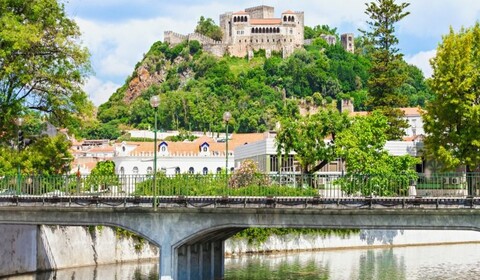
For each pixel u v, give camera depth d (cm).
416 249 9869
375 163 8131
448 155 7112
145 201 5019
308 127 8194
